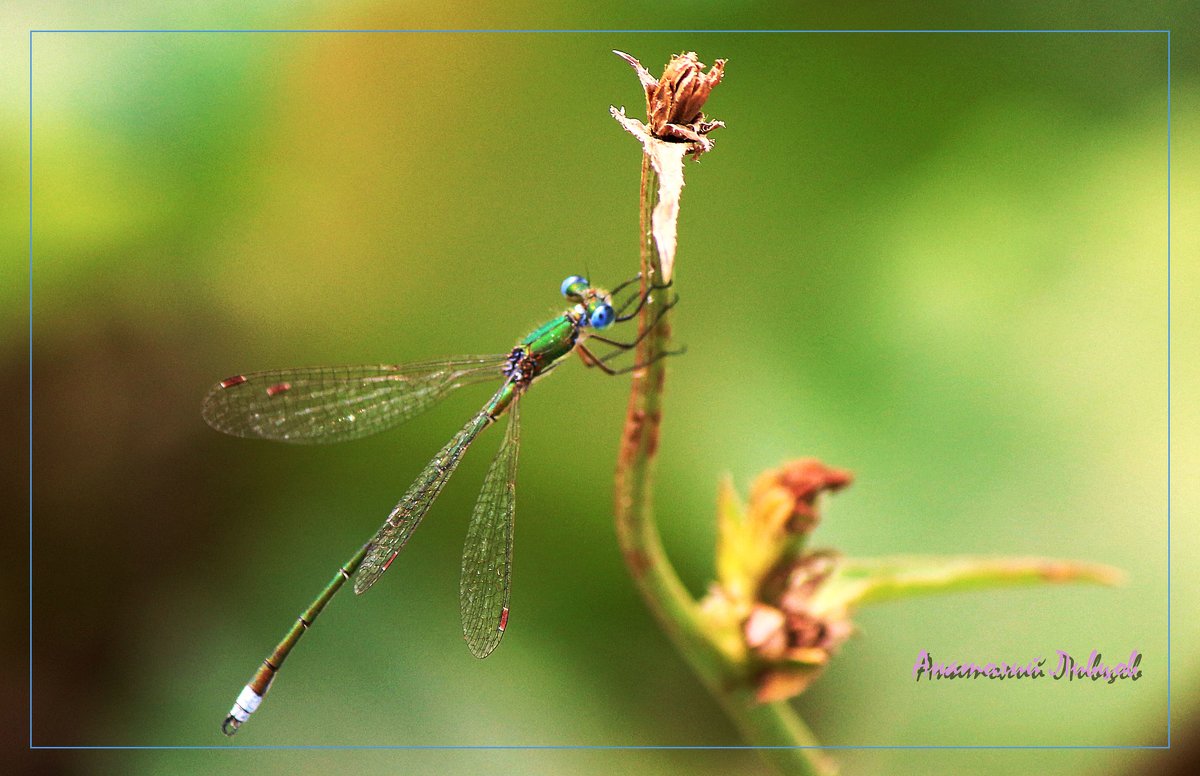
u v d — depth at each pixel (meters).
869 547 0.65
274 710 0.65
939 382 0.65
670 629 0.63
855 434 0.65
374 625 0.65
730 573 0.63
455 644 0.65
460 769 0.65
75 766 0.65
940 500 0.65
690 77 0.62
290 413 0.65
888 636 0.65
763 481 0.63
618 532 0.63
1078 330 0.65
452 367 0.65
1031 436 0.65
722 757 0.65
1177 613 0.65
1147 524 0.65
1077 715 0.65
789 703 0.65
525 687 0.65
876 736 0.65
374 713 0.65
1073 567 0.63
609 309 0.65
